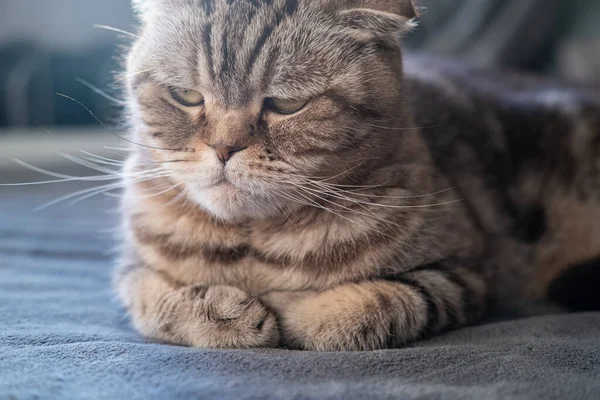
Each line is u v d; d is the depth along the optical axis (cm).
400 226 40
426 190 42
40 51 104
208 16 39
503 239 48
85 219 68
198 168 38
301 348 37
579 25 86
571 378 30
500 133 52
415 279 39
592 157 52
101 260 54
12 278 48
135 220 42
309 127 38
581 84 62
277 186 38
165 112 39
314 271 39
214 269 40
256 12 38
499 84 59
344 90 38
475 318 41
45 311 41
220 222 40
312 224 39
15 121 105
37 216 69
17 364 31
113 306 43
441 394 29
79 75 104
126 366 31
